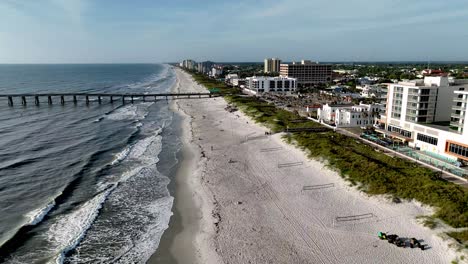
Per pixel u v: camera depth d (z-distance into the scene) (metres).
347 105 110.12
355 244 39.88
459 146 62.94
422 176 55.06
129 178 63.12
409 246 38.53
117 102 178.88
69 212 49.75
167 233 44.19
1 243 41.19
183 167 69.62
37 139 92.44
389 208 47.12
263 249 39.75
